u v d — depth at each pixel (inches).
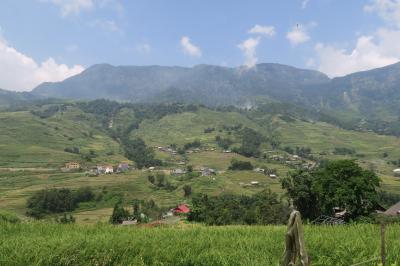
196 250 644.1
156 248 635.5
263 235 818.2
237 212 2915.8
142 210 4503.0
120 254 605.6
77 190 5753.0
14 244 654.5
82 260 587.2
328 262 597.0
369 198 2089.1
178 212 4274.1
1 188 6363.2
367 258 593.3
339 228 933.2
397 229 882.8
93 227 955.3
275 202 2765.7
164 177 7386.8
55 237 732.7
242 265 565.6
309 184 2298.2
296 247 398.0
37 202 4980.3
